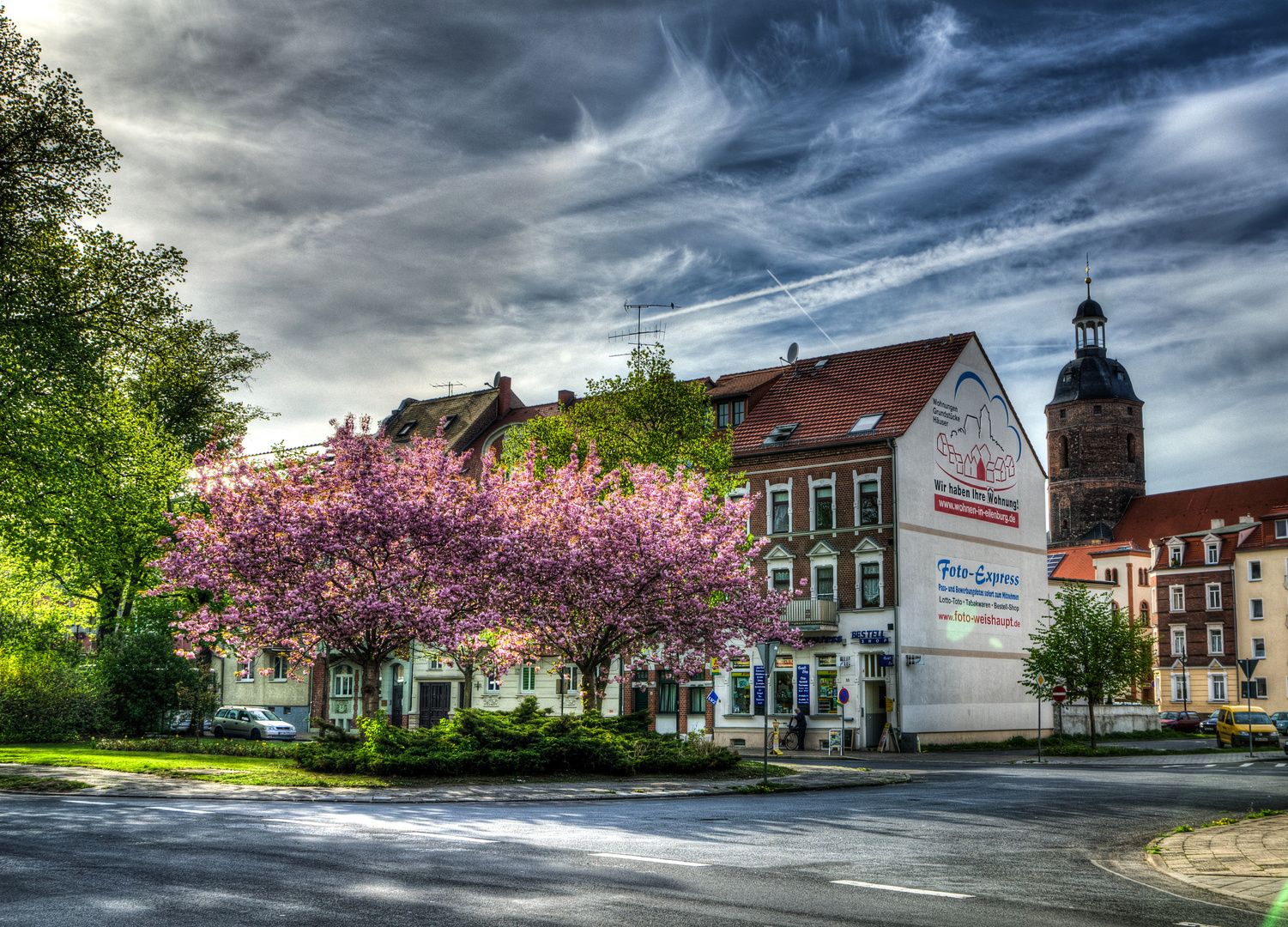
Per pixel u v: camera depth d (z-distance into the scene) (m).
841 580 45.00
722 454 38.47
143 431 41.91
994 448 50.22
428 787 20.94
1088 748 40.72
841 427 46.66
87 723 36.84
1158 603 84.00
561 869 10.34
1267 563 77.44
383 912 8.08
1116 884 10.41
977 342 49.50
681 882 9.77
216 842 11.93
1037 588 51.97
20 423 29.78
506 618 29.77
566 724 25.12
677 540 30.44
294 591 26.31
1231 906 9.46
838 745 43.53
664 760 25.33
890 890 9.61
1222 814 17.73
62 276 30.48
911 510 44.53
